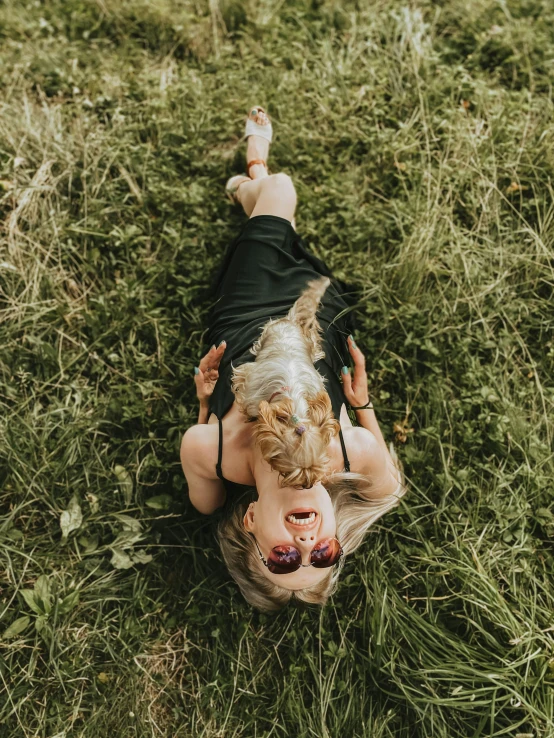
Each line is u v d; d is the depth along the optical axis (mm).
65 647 2955
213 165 3873
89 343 3514
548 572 3158
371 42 4270
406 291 3607
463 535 3168
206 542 3203
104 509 3217
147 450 3322
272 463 2037
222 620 3068
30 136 3787
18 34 4238
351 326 3312
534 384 3533
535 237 3688
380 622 2953
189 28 4266
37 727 2848
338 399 2703
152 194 3748
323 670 3008
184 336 3553
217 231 3723
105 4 4297
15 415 3283
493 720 2777
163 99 4012
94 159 3758
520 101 4105
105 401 3373
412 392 3469
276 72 4176
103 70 4141
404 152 3932
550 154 3887
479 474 3326
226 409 2596
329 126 4051
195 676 3016
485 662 2916
